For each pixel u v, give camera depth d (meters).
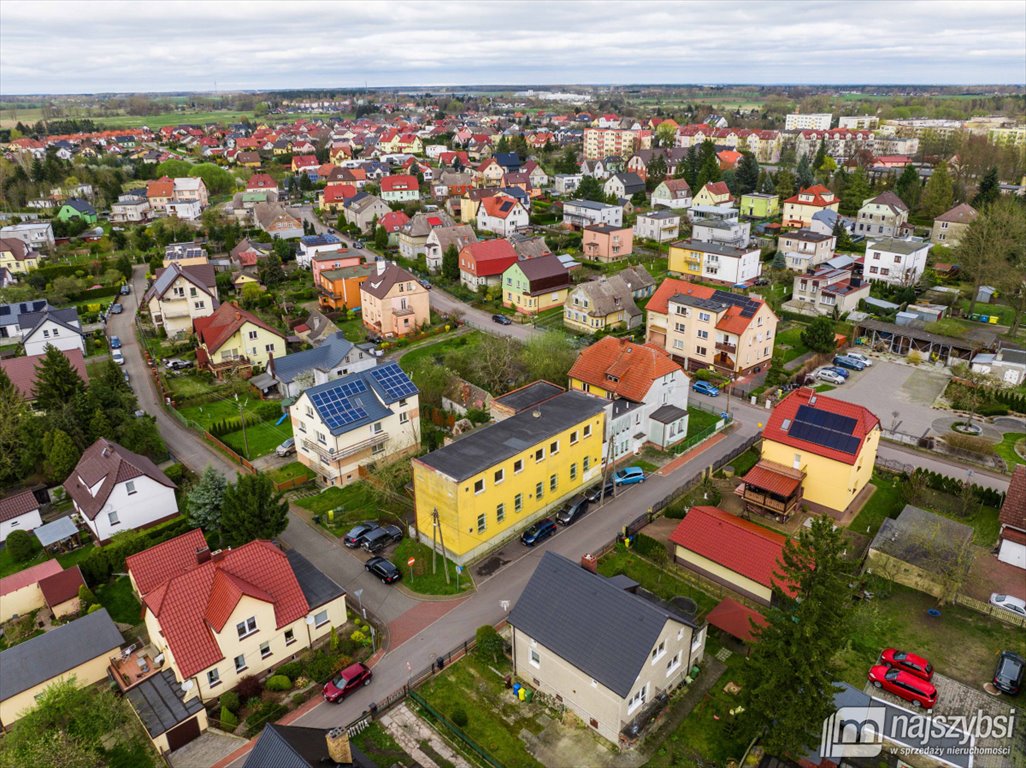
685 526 49.53
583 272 122.19
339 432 59.44
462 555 50.12
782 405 58.47
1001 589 46.03
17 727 35.75
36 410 71.44
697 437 66.75
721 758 35.12
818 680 32.31
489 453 51.44
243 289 111.56
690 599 43.97
